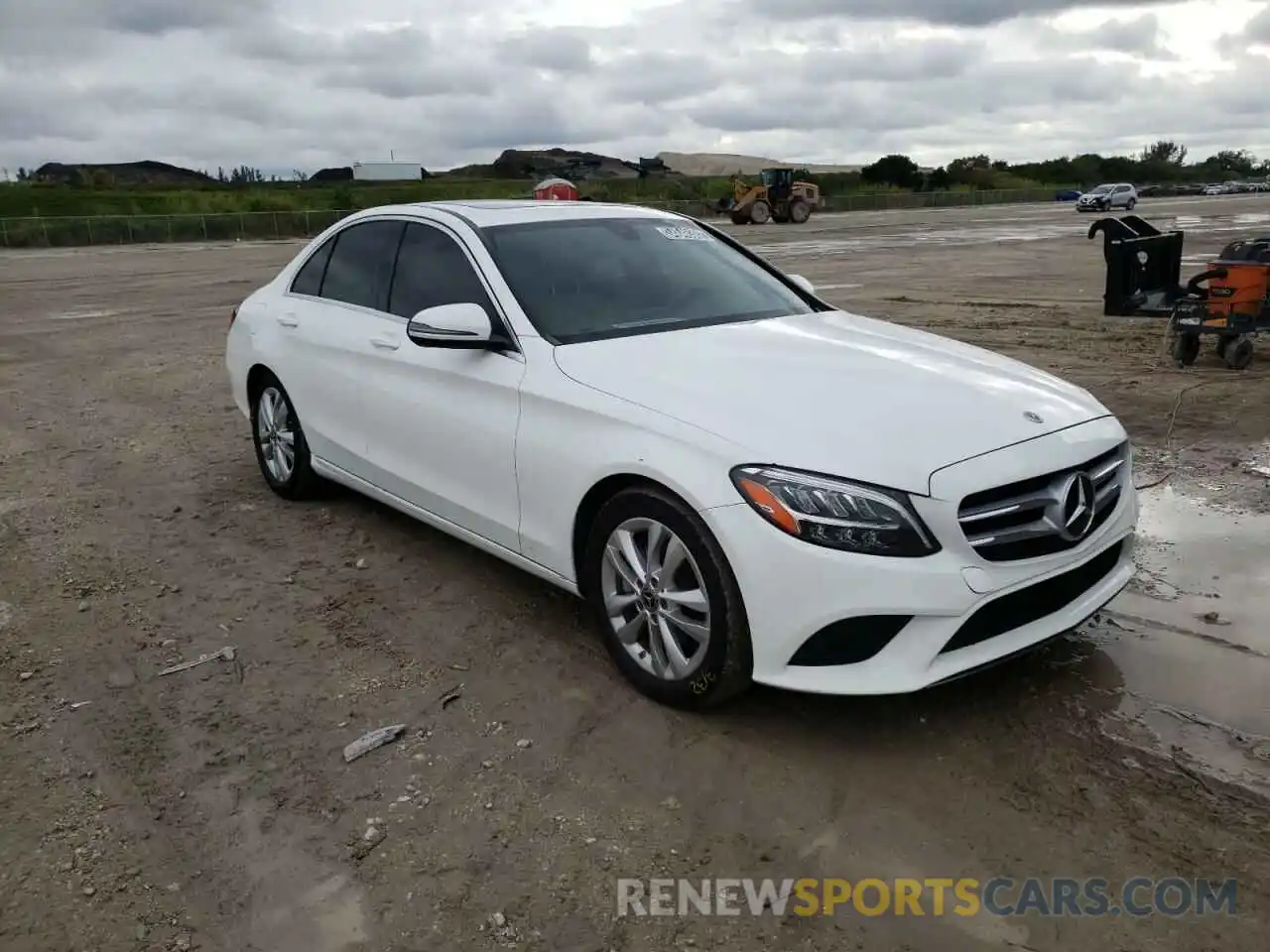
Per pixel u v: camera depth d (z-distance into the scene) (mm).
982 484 3041
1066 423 3408
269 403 5820
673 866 2756
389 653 4008
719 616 3211
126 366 10898
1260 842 2760
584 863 2775
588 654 3932
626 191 66000
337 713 3576
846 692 3045
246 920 2609
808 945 2475
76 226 43781
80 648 4117
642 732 3381
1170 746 3199
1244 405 7211
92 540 5340
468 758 3271
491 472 4023
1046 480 3203
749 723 3408
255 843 2898
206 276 23594
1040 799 2969
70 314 16188
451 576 4730
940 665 3051
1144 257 9664
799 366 3641
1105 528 3398
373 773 3211
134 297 18953
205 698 3699
